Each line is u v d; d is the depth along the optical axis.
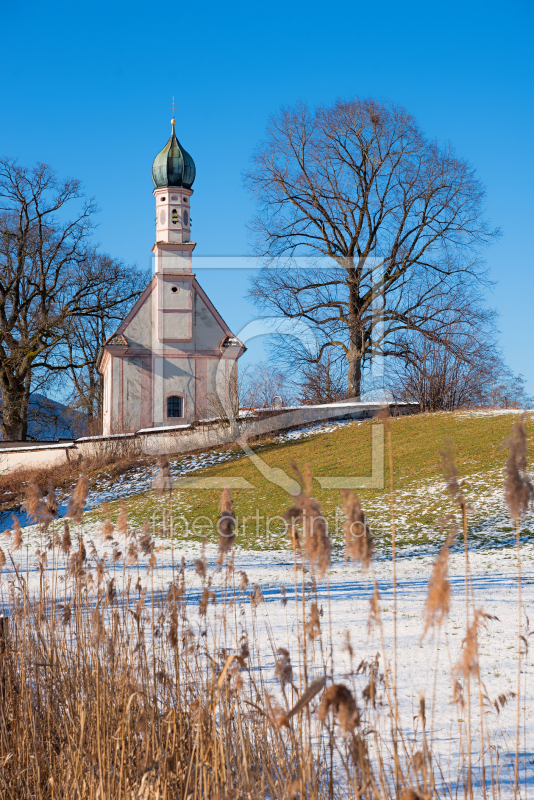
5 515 22.34
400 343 31.02
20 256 37.75
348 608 9.13
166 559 14.02
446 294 31.72
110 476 26.89
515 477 2.21
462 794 3.45
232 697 3.48
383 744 4.13
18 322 38.31
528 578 11.20
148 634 5.96
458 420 26.95
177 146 35.62
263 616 8.13
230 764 3.19
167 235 34.81
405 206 32.06
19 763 3.72
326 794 2.96
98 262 40.16
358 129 31.41
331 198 31.59
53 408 41.19
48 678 4.19
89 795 3.23
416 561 13.73
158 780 3.04
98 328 42.06
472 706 5.20
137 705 3.75
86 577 4.83
